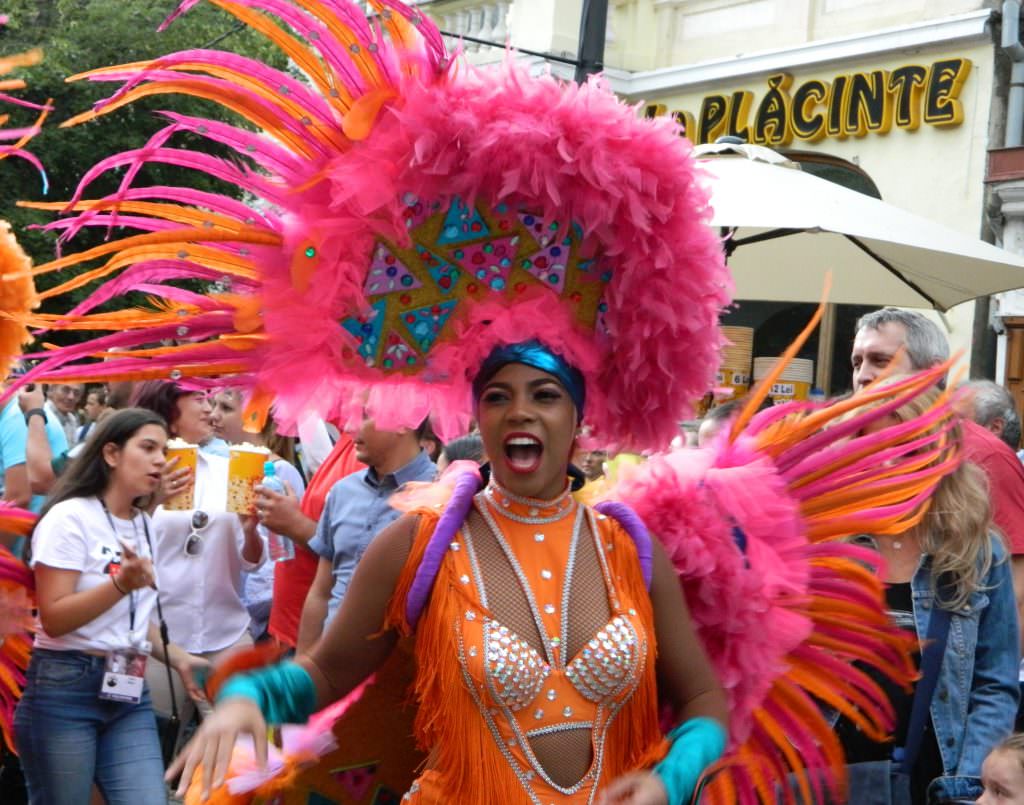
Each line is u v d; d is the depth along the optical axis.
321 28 2.48
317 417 2.76
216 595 4.91
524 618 2.48
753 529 2.89
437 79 2.56
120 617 4.06
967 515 3.25
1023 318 9.47
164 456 4.18
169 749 4.36
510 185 2.53
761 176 5.94
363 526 4.04
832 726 3.20
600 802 2.34
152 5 13.95
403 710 2.71
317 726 2.71
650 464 2.92
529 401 2.56
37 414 6.16
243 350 2.59
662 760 2.41
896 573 3.31
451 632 2.43
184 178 12.99
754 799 2.94
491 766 2.40
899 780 3.19
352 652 2.50
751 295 7.00
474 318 2.62
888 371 3.30
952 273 6.33
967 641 3.25
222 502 4.93
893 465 3.19
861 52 10.70
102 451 4.10
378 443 4.02
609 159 2.56
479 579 2.49
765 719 3.01
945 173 10.23
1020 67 9.77
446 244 2.64
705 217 2.67
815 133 11.06
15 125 13.35
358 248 2.62
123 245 2.48
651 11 12.75
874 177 10.73
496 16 12.72
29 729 3.99
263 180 2.55
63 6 13.83
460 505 2.52
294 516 4.49
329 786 2.74
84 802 3.99
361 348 2.67
